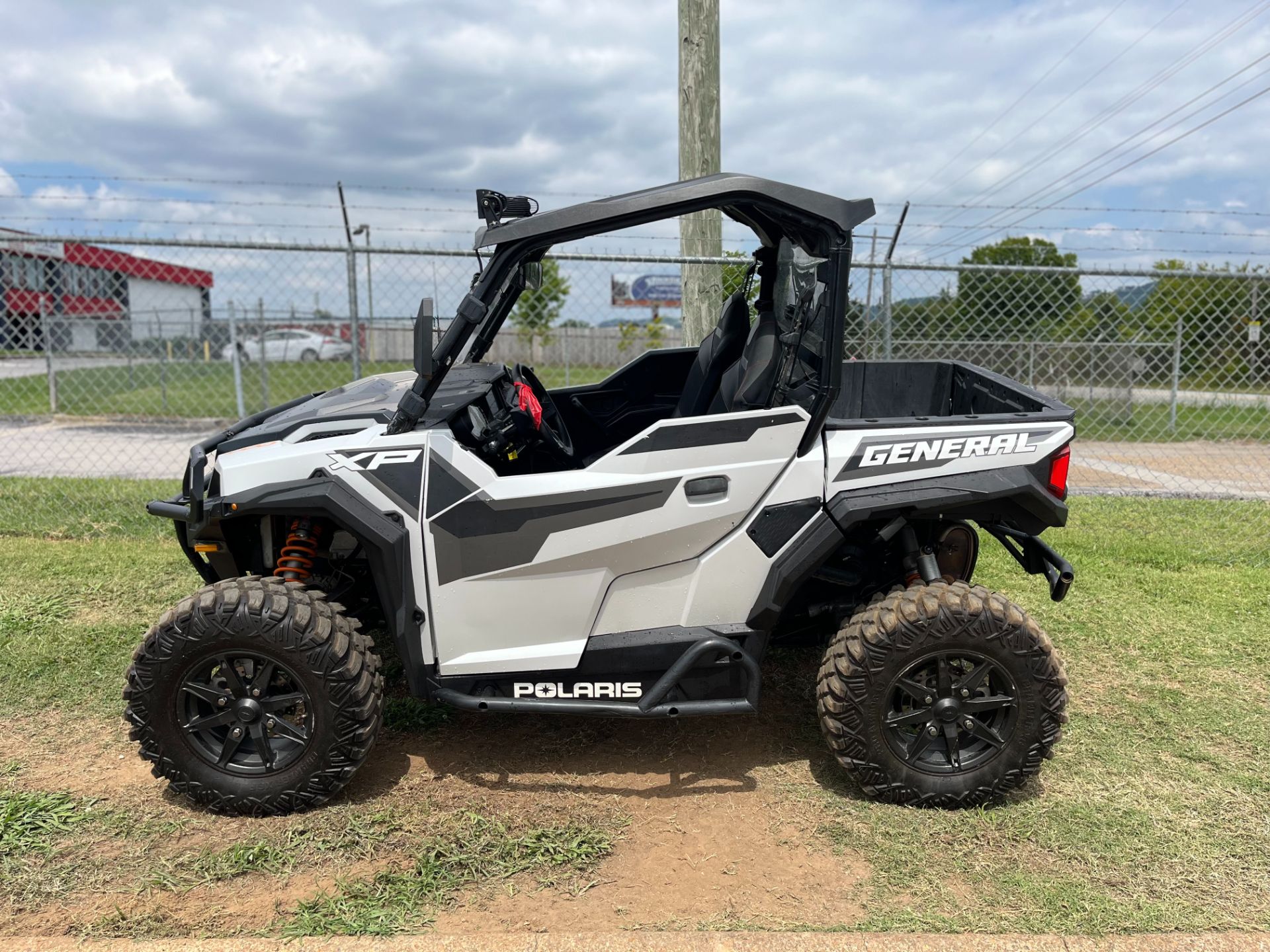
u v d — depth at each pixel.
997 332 12.53
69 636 3.96
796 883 2.37
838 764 2.99
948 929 2.17
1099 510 6.63
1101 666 3.79
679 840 2.57
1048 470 2.74
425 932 2.15
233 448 2.78
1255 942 2.09
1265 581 4.88
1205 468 9.45
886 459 2.69
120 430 11.53
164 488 6.90
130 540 5.48
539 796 2.81
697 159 5.33
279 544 3.07
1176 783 2.88
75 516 5.96
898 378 3.93
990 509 2.81
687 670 2.68
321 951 2.04
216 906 2.26
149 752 2.64
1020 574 5.00
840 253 2.52
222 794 2.64
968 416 2.77
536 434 2.93
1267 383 10.84
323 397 3.24
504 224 2.55
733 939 2.06
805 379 2.69
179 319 16.38
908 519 2.85
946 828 2.62
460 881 2.35
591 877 2.39
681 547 2.68
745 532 2.68
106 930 2.15
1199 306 11.88
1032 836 2.58
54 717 3.28
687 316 5.45
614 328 15.24
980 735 2.68
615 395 3.96
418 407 2.62
